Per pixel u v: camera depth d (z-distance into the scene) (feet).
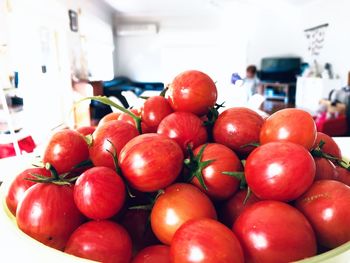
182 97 0.48
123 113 0.58
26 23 2.77
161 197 0.38
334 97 4.34
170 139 0.40
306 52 6.27
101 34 5.96
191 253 0.31
